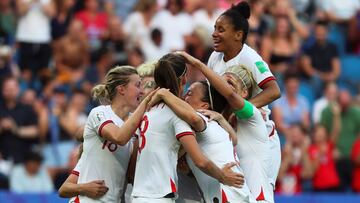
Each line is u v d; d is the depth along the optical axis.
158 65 21.72
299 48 48.56
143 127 21.72
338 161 43.47
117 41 46.25
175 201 22.66
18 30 44.75
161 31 45.81
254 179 22.66
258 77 23.41
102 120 22.31
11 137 39.84
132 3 50.47
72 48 44.53
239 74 23.11
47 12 45.00
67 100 42.00
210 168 20.98
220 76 23.02
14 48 44.72
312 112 46.38
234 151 22.23
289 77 44.59
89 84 43.19
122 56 45.72
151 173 21.42
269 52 47.06
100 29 46.47
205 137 21.75
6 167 39.06
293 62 47.72
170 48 46.06
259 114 22.72
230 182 21.33
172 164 21.52
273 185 23.72
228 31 23.48
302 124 44.12
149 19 46.47
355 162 43.62
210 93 22.50
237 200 21.73
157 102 21.69
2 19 45.38
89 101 42.53
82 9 46.59
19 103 40.56
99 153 22.64
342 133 44.81
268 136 23.16
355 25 52.41
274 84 23.38
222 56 24.16
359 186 43.25
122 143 21.75
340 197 40.31
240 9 23.83
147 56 45.41
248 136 22.80
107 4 47.44
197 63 21.86
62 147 40.69
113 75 22.78
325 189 42.38
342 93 45.44
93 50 45.50
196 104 22.52
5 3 45.50
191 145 21.09
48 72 44.06
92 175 22.64
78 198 22.70
